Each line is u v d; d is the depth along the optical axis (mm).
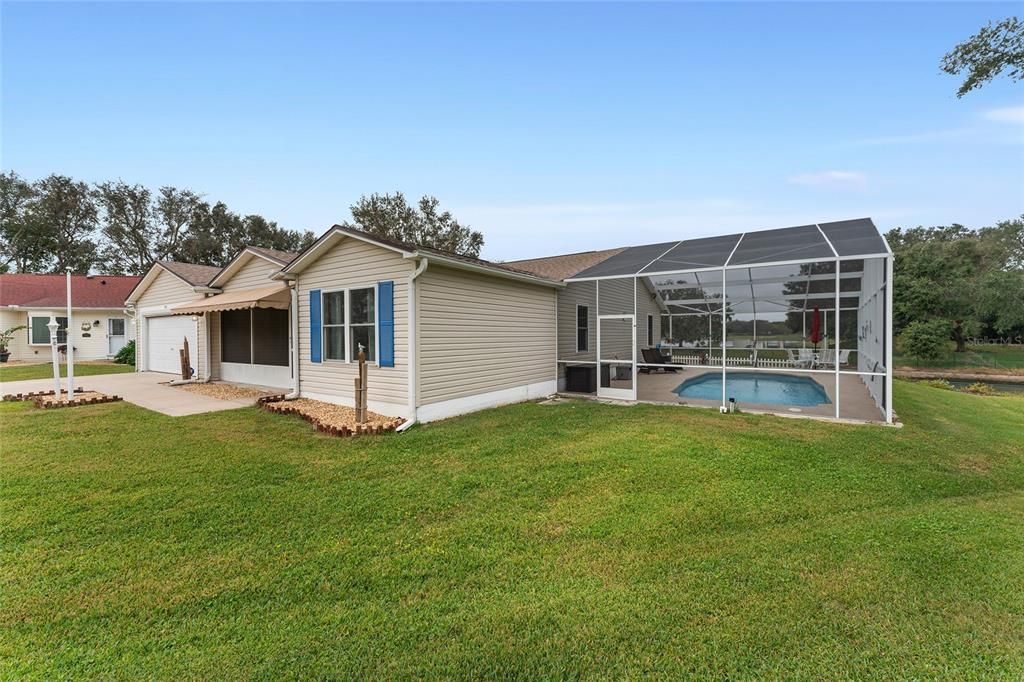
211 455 7352
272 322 15586
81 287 28969
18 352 25953
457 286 10844
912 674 2820
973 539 4566
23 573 3908
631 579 3855
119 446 7855
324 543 4473
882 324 10531
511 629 3221
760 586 3736
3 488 5824
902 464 6926
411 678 2779
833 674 2818
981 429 9531
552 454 7363
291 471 6582
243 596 3607
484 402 11680
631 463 6852
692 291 21656
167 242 47031
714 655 2971
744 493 5727
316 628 3234
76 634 3160
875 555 4238
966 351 35000
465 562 4129
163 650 3014
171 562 4109
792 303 22328
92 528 4746
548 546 4430
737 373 20328
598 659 2939
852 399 13180
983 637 3145
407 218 40969
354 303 11016
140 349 20469
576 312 16219
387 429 8914
